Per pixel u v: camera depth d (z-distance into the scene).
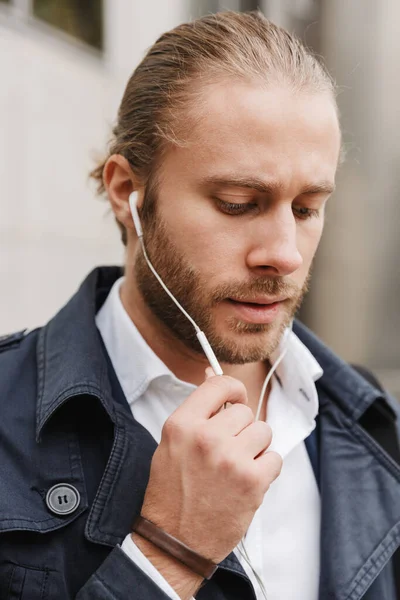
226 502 1.14
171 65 1.33
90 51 4.02
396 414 1.59
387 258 5.25
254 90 1.22
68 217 3.84
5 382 1.39
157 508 1.17
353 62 4.83
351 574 1.35
